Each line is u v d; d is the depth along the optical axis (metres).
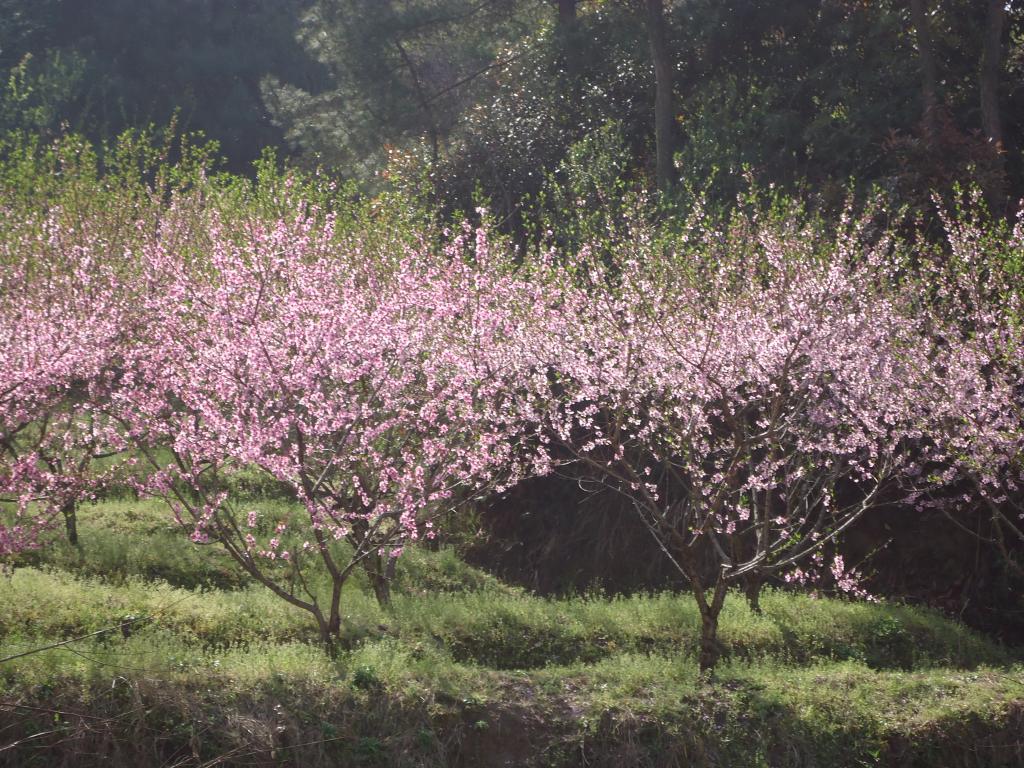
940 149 17.84
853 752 9.14
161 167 16.98
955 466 12.78
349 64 30.55
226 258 10.38
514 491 18.05
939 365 12.77
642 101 26.16
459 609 11.76
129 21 41.97
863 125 20.95
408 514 9.93
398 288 11.48
